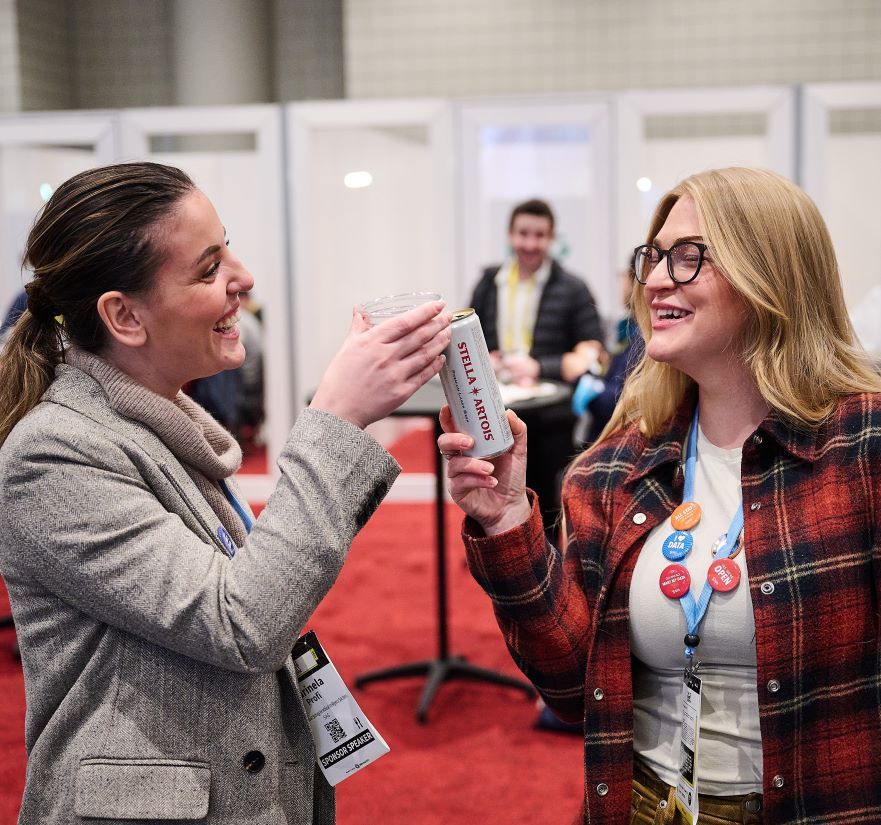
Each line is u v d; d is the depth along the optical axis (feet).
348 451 3.49
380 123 19.89
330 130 20.10
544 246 15.64
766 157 19.56
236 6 24.62
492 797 8.63
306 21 26.27
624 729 4.17
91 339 3.66
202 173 20.54
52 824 3.44
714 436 4.37
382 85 23.80
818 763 3.85
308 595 3.37
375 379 3.55
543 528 4.33
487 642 12.50
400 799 8.63
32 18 25.13
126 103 27.02
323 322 20.61
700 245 4.06
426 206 20.07
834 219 19.62
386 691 11.07
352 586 14.96
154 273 3.54
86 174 3.63
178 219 3.55
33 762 3.51
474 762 9.32
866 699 3.86
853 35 23.00
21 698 11.04
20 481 3.36
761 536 3.95
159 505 3.48
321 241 20.43
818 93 19.04
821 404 4.12
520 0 23.45
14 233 20.67
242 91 24.91
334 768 3.99
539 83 23.66
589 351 14.80
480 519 4.28
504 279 16.05
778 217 4.05
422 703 10.24
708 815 4.01
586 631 4.37
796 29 23.16
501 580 4.19
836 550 3.84
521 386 12.47
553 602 4.26
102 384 3.62
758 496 4.04
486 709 10.52
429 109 19.74
